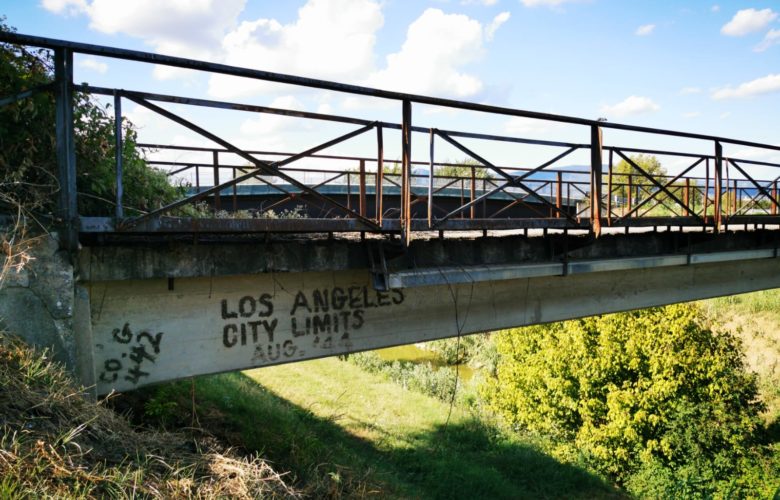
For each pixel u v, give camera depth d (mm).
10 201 4203
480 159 6027
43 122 4809
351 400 16438
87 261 4703
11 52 4883
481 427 16156
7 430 3412
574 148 6812
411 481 11500
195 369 5676
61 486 3205
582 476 14031
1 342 4039
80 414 4039
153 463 4031
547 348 16781
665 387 14570
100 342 5184
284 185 13383
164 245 5008
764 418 17156
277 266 5562
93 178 5082
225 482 4180
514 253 7219
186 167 8016
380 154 5539
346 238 6051
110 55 4215
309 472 6922
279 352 6152
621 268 8008
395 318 6984
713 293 10875
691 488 13609
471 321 7730
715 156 8805
